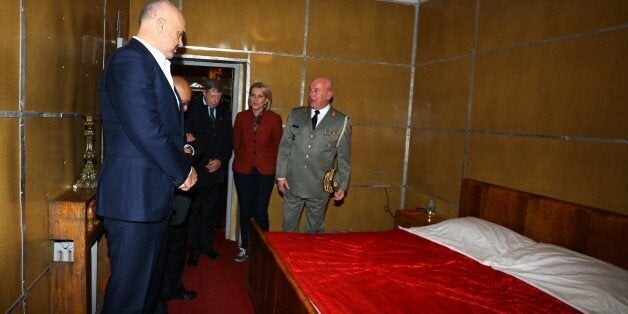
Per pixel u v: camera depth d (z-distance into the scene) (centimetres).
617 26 214
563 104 246
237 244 404
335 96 420
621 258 201
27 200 156
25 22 150
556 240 236
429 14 407
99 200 167
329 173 322
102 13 264
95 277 239
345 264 209
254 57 398
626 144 208
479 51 327
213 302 276
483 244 240
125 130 158
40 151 168
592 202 225
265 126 340
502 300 178
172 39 177
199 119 333
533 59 270
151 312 202
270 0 397
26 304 157
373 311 158
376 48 424
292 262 205
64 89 195
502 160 296
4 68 135
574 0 240
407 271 206
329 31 412
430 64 402
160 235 178
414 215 361
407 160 441
